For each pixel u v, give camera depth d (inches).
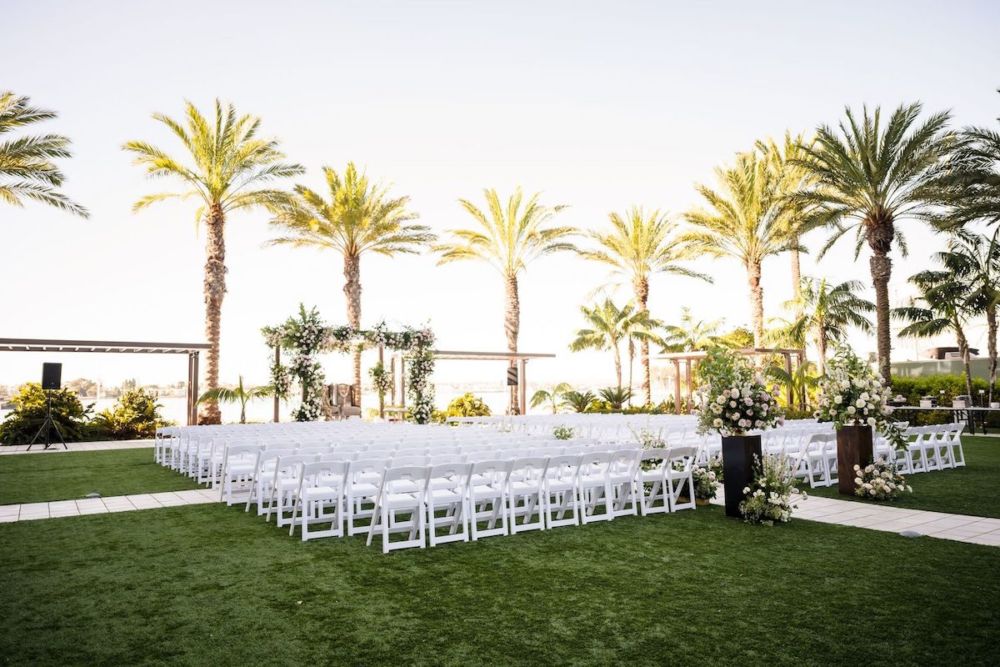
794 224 823.7
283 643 137.8
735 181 868.0
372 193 885.8
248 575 191.6
